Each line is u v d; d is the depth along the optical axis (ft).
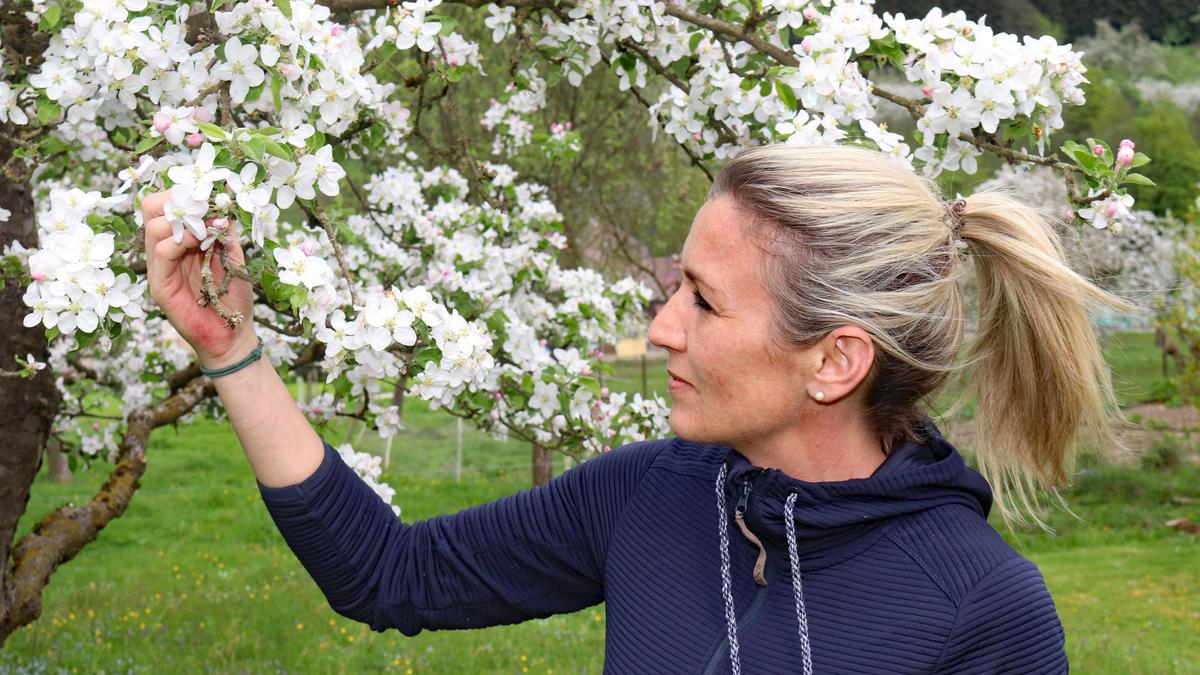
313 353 11.76
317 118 6.19
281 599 26.66
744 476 4.05
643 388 57.52
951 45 7.13
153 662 20.71
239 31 5.67
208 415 15.48
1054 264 4.14
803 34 7.81
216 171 4.35
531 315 12.82
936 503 3.96
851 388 3.92
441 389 5.85
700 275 4.00
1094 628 25.36
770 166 4.02
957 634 3.75
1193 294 40.93
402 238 12.92
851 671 3.79
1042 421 4.32
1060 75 6.82
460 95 31.99
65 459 45.24
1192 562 32.76
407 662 21.16
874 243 3.89
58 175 11.87
